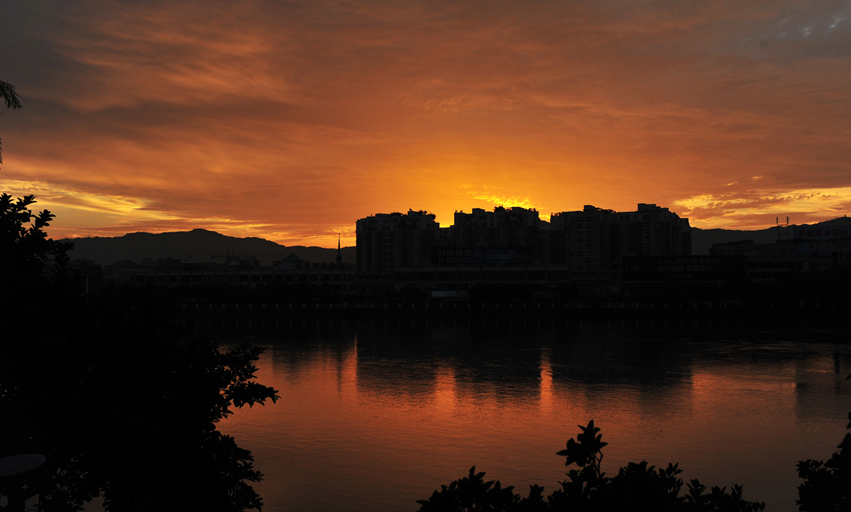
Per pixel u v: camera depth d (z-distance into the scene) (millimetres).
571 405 50000
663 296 153750
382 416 46469
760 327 123625
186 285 189750
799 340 97812
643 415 46250
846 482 10508
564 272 179875
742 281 151500
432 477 32594
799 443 38312
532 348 89500
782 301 144250
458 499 6184
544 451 37219
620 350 86188
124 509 10211
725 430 41562
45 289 11094
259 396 11773
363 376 65375
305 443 38938
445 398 53281
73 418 10188
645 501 6379
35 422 10008
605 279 187500
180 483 10125
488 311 152625
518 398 53094
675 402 50781
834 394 53781
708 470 33062
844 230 163125
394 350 88438
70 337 10930
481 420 45062
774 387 57219
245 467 11648
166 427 10586
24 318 10742
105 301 11570
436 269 186875
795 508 27469
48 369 10867
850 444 10602
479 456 36250
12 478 8578
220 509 10852
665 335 108375
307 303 171375
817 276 148250
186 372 11312
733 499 8867
